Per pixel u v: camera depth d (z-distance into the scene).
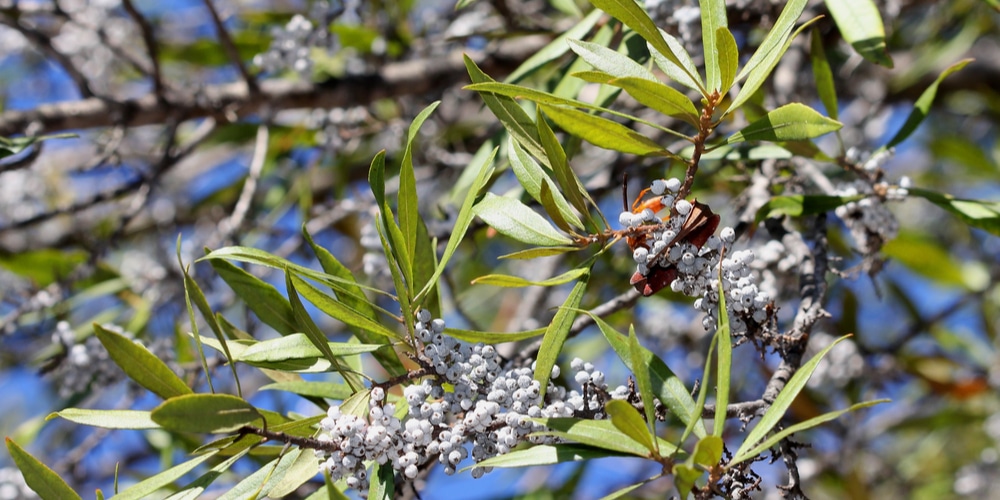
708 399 1.14
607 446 0.70
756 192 0.91
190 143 1.17
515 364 0.83
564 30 1.03
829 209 0.86
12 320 1.11
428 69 1.23
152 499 0.95
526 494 1.27
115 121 1.12
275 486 0.74
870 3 0.85
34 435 1.15
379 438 0.73
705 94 0.73
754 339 0.75
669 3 0.89
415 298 0.76
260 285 0.80
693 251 0.73
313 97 1.19
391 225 0.75
